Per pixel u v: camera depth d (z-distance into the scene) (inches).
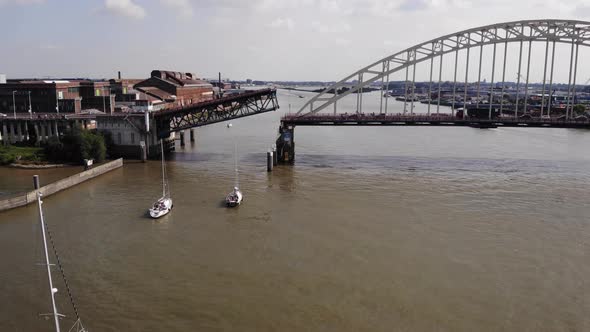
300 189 3029.0
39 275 1743.4
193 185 3120.1
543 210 2598.4
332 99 4549.7
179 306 1528.1
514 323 1445.6
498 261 1894.7
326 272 1779.0
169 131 4296.3
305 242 2085.4
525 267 1841.8
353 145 5167.3
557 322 1453.0
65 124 4239.7
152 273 1765.5
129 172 3553.2
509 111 7194.9
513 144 5408.5
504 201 2778.1
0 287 1643.7
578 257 1942.7
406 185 3166.8
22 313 1476.4
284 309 1512.1
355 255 1942.7
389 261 1883.6
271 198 2800.2
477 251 1995.6
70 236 2148.1
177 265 1838.1
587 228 2299.5
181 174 3481.8
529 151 4830.2
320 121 4207.7
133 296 1592.0
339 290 1638.8
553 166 3939.5
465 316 1480.1
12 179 3228.3
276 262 1867.6
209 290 1635.1
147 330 1391.5
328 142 5423.2
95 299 1571.1
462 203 2726.4
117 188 3026.6
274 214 2485.2
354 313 1488.7
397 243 2078.0
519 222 2383.1
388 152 4655.5
